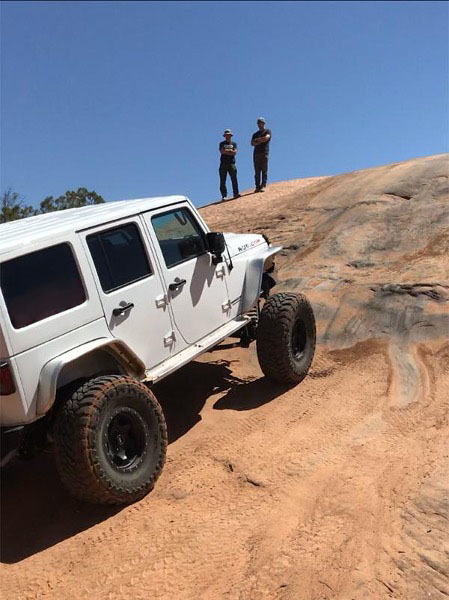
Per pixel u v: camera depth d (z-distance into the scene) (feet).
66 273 13.58
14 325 12.32
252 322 20.47
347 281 26.25
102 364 14.62
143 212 15.79
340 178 44.04
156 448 14.15
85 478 12.66
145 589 11.09
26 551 12.81
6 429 12.77
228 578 11.03
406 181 35.55
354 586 10.32
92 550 12.44
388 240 29.35
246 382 20.34
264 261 19.62
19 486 15.55
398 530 11.66
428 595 9.91
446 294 22.56
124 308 14.55
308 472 14.23
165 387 20.56
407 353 20.33
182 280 16.43
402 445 14.97
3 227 16.43
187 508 13.43
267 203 47.09
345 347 21.83
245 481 14.23
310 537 11.83
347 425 16.46
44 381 12.52
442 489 12.73
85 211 17.01
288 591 10.44
